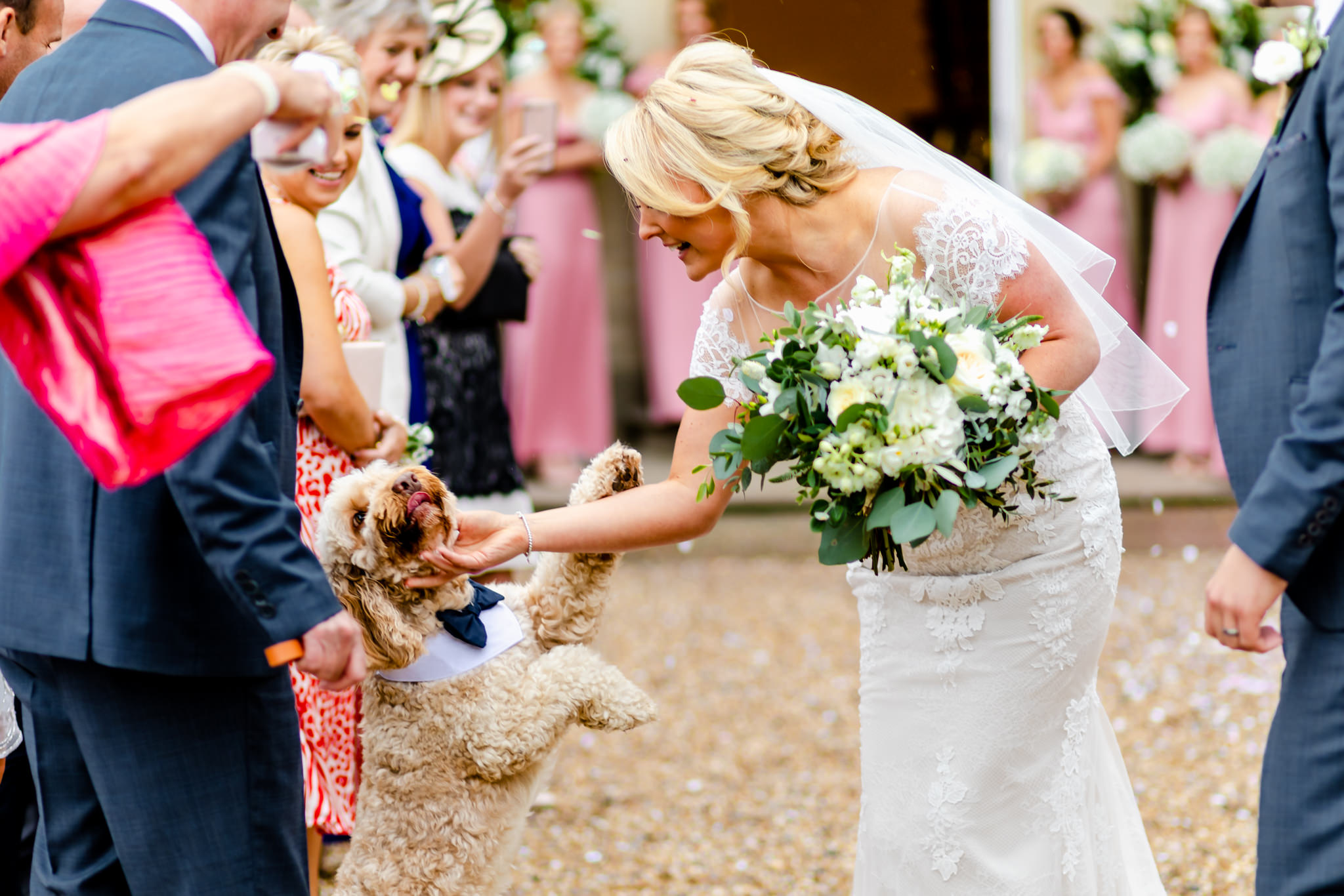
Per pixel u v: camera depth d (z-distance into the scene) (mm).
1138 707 4930
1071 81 8070
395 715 2461
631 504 2564
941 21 8852
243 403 1717
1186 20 7680
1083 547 2594
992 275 2447
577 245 7719
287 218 2922
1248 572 1954
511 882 2686
